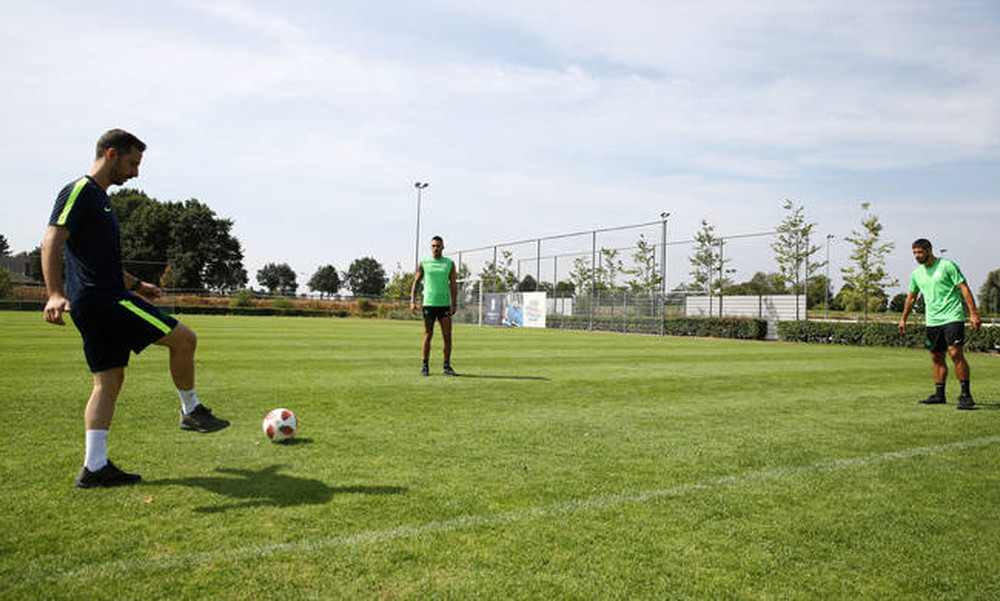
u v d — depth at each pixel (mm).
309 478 3189
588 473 3418
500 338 18594
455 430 4523
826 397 6656
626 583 2068
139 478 3100
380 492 2977
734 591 2035
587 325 30531
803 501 3004
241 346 12484
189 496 2855
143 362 8656
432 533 2463
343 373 8062
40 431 4137
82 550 2217
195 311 44188
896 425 5059
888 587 2100
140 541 2312
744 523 2682
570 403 5898
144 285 3545
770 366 10297
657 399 6285
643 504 2900
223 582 1995
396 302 50406
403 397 6086
